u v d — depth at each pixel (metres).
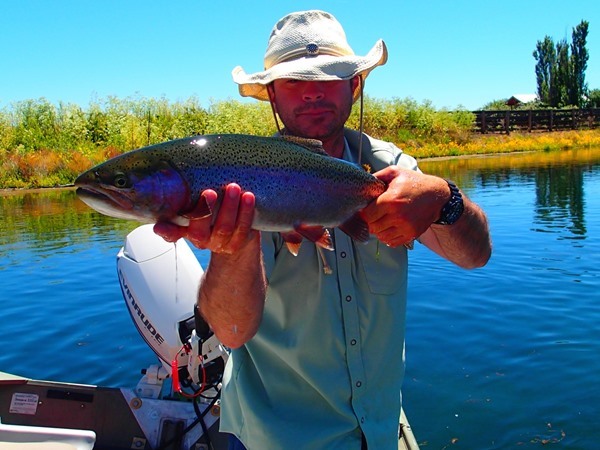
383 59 1.09
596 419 2.07
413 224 0.92
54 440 1.24
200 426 1.70
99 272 4.30
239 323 0.94
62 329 3.10
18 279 4.13
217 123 15.26
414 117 19.56
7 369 2.62
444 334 2.84
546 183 9.18
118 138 14.17
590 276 3.73
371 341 1.05
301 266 1.02
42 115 14.13
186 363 1.74
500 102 33.44
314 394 1.05
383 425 1.07
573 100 31.12
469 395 2.26
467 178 10.41
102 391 1.78
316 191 0.97
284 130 1.13
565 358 2.50
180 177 0.90
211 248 0.85
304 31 1.10
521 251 4.50
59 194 9.92
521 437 1.99
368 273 1.04
